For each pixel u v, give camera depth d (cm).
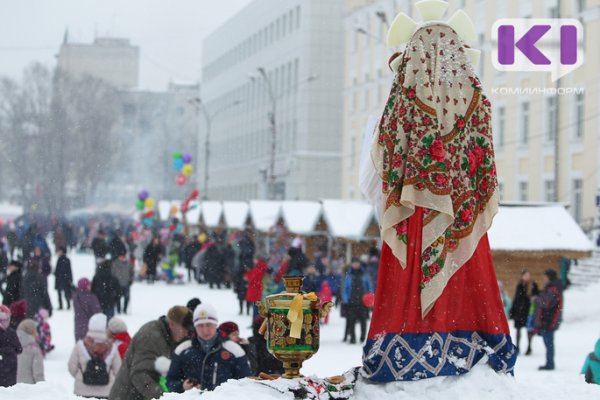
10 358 910
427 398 436
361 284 1955
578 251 2661
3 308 912
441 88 470
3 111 7975
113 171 8838
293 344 461
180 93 9969
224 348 752
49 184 7950
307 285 2075
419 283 453
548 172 3916
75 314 1669
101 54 12331
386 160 468
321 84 6950
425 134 461
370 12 5559
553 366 1620
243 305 2723
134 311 2495
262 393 443
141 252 3928
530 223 2741
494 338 456
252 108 8188
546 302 1627
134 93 9744
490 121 477
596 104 3634
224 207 4606
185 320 830
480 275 460
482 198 468
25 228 4791
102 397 976
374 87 5500
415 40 477
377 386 452
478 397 435
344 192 5938
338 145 6988
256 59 8106
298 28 7100
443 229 454
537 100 3959
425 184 457
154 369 820
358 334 2138
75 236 6075
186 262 3744
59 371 1479
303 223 3600
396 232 461
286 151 7256
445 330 452
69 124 8200
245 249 3384
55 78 8212
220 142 9162
